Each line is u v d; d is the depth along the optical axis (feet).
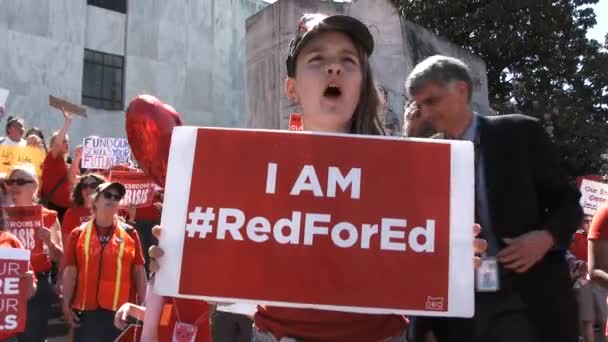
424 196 6.63
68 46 74.84
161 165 9.40
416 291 6.44
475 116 9.94
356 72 7.07
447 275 6.46
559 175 9.77
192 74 88.89
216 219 6.62
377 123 7.47
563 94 62.34
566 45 63.57
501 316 9.25
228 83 95.04
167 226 6.64
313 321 6.68
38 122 71.72
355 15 27.12
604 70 63.67
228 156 6.75
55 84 73.36
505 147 9.60
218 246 6.57
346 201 6.62
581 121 61.26
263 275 6.50
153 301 11.50
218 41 93.45
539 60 64.08
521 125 9.75
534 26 62.64
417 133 10.11
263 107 26.86
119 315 14.29
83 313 19.33
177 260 6.56
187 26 88.43
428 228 6.56
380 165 6.70
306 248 6.54
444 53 32.63
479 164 9.62
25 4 71.26
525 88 63.52
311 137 6.76
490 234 9.43
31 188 20.35
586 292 27.12
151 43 84.38
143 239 27.04
